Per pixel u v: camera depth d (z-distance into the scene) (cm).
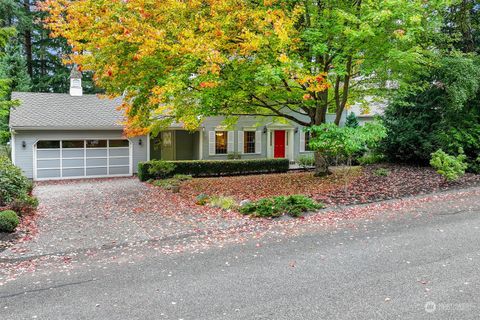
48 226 931
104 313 454
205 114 1245
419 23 1013
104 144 2023
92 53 1034
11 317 447
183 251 709
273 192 1332
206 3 991
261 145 2300
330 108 1628
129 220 992
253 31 994
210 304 473
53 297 505
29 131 1838
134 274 589
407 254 647
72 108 2052
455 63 1431
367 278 545
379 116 1850
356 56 1141
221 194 1360
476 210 960
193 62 957
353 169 1666
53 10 937
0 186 1035
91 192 1509
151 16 943
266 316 437
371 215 955
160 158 2355
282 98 1308
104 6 909
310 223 895
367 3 1048
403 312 438
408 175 1478
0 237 811
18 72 2625
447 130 1609
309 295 492
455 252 649
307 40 1073
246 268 602
